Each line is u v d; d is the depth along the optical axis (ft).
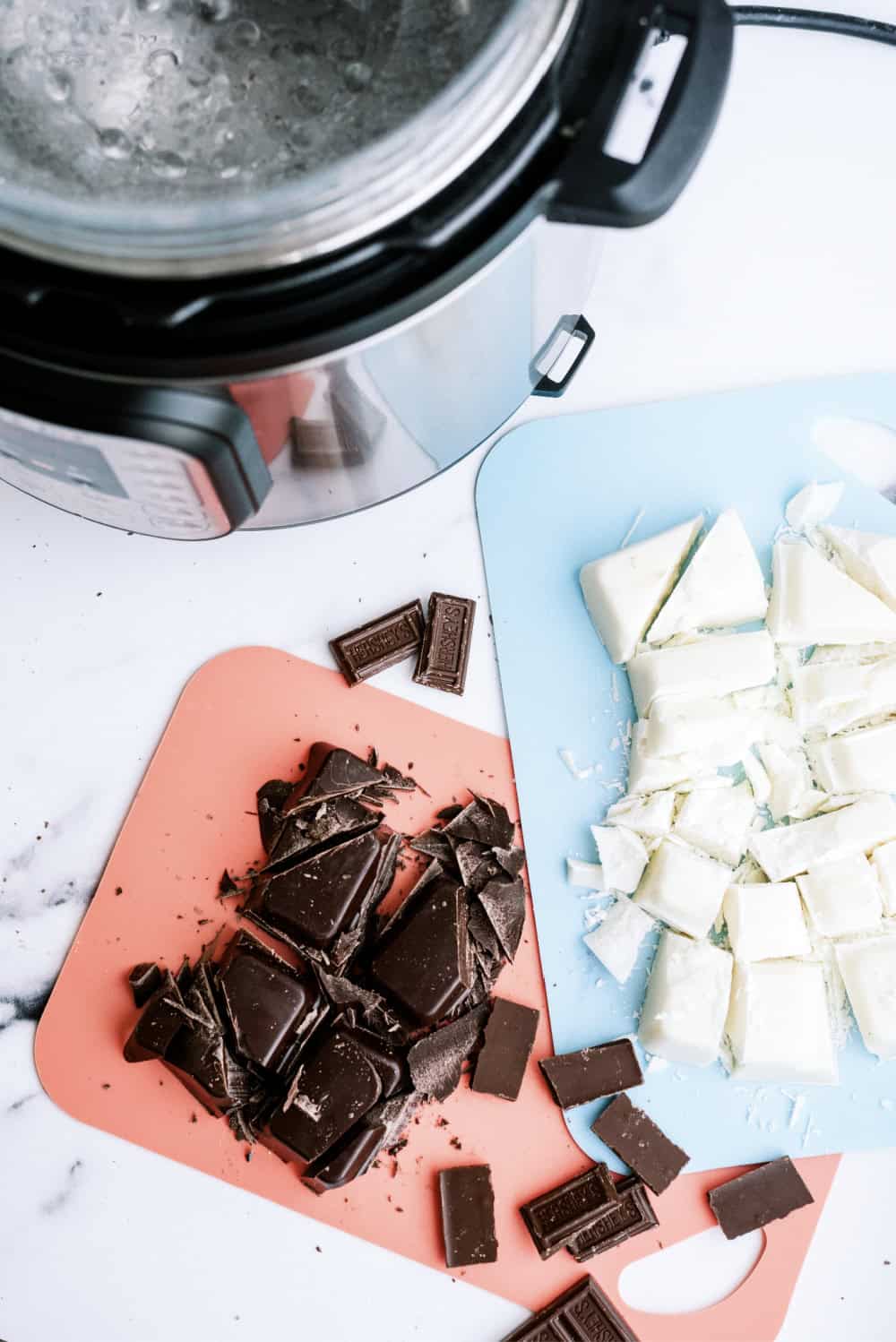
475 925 2.15
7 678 2.17
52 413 1.64
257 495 1.82
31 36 1.63
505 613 2.21
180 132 1.62
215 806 2.17
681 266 2.24
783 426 2.24
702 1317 2.15
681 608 2.17
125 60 1.63
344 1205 2.14
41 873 2.15
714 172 2.24
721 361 2.24
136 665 2.18
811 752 2.20
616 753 2.20
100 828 2.16
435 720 2.20
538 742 2.20
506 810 2.19
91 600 2.18
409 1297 2.14
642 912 2.17
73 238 1.54
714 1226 2.16
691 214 2.24
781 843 2.17
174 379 1.61
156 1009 2.09
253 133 1.61
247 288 1.57
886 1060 2.18
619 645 2.17
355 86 1.62
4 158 1.59
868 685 2.17
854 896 2.15
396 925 2.15
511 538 2.22
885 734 2.17
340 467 1.92
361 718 2.19
